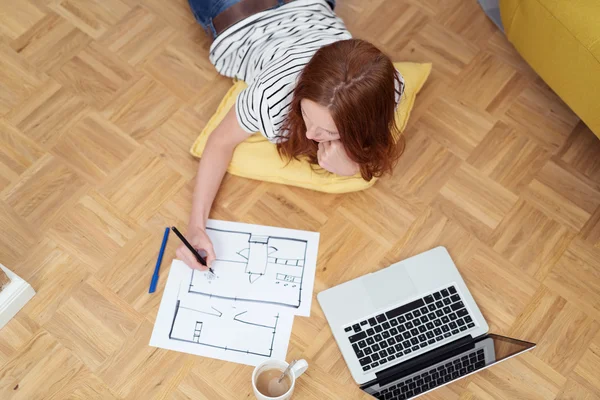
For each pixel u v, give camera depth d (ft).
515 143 6.20
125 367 5.27
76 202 5.86
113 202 5.87
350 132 4.50
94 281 5.57
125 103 6.29
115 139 6.13
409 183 6.00
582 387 5.28
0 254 5.64
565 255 5.74
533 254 5.74
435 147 6.16
